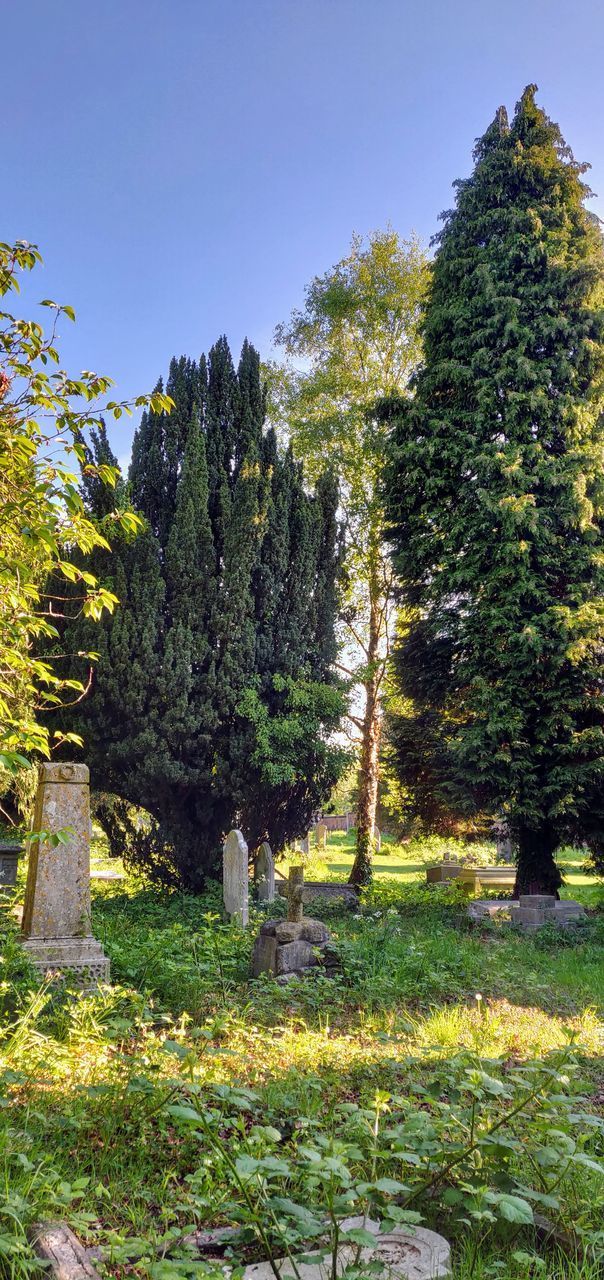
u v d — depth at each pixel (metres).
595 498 16.77
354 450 22.95
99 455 15.54
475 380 18.16
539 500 17.36
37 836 5.62
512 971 9.83
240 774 15.28
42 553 6.49
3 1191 2.99
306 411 24.30
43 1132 3.79
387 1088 4.98
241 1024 6.13
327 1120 4.27
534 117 19.52
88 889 7.77
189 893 15.45
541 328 17.78
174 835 15.23
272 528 16.55
